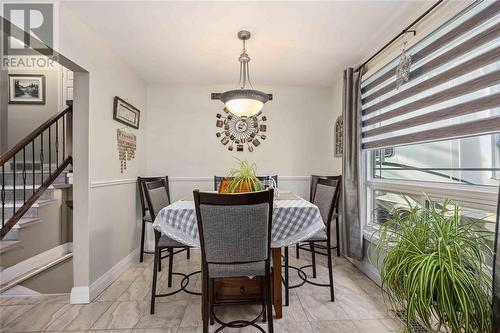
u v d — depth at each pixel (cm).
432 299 109
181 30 213
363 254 252
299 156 357
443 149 175
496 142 140
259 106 223
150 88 346
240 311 188
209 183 350
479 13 137
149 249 329
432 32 169
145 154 338
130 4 179
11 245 233
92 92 212
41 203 270
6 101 293
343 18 196
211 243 142
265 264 148
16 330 168
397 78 199
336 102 337
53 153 373
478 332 108
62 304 200
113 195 247
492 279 112
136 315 184
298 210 175
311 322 174
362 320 176
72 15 188
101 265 223
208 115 351
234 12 189
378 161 253
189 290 220
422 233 127
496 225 112
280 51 251
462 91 147
